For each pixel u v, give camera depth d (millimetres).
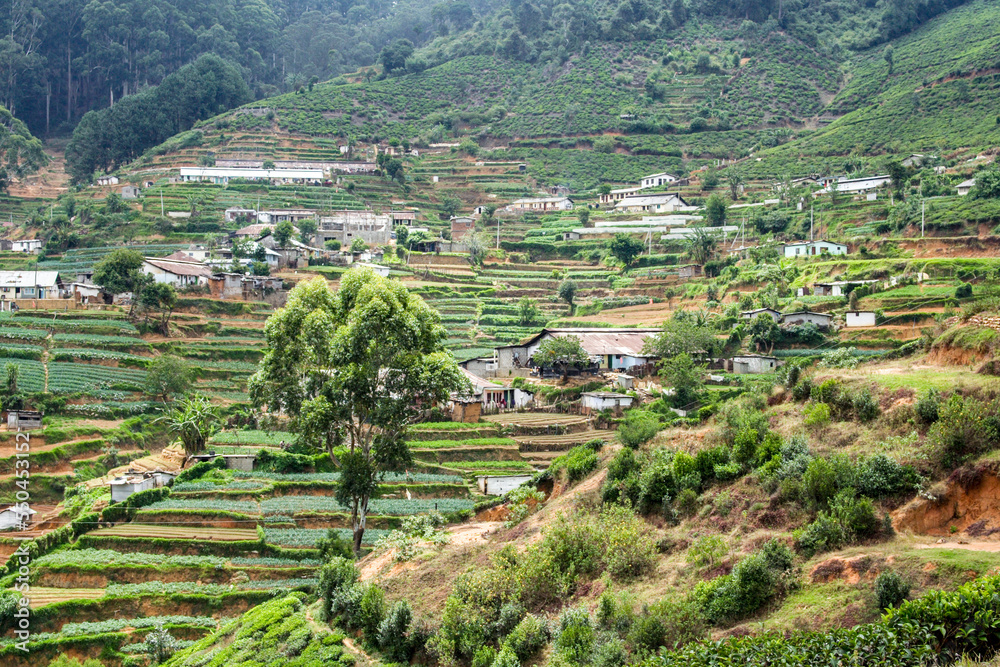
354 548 58125
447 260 163750
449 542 50406
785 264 127188
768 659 26984
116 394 99562
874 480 34312
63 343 109625
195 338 119062
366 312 55562
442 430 87500
